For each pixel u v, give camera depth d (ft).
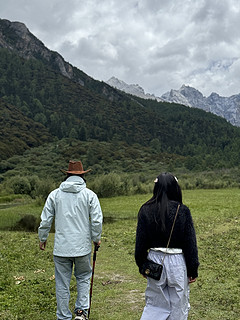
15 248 35.47
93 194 15.20
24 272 25.64
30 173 330.34
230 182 213.87
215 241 37.50
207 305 18.15
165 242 10.78
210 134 620.08
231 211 75.66
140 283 22.63
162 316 10.30
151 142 552.00
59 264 14.64
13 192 182.60
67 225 14.57
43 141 487.20
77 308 14.79
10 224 71.10
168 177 11.27
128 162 399.44
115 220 72.54
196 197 125.70
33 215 90.27
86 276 15.16
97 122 606.96
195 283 22.22
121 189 147.64
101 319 16.29
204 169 339.57
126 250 34.55
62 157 411.34
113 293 20.36
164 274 10.55
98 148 457.68
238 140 526.98
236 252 31.42
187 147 538.88
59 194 14.94
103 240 41.39
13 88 654.53
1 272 25.12
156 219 10.80
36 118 572.92
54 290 20.39
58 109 645.92
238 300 18.54
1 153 387.34
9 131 470.80
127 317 16.49
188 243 10.68
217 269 25.53
